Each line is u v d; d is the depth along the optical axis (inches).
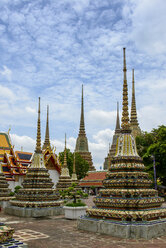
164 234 602.9
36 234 625.9
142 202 629.9
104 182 718.5
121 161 712.4
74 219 876.6
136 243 524.1
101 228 624.4
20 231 664.4
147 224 577.3
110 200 660.7
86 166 3272.6
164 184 2299.5
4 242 422.9
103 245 514.0
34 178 1073.5
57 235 612.1
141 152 2605.8
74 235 608.4
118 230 582.9
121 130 767.7
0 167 1446.9
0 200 1332.4
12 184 2209.6
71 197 1418.6
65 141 1913.1
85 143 5152.6
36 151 1136.2
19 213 959.0
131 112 3983.8
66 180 1823.3
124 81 794.2
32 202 981.2
